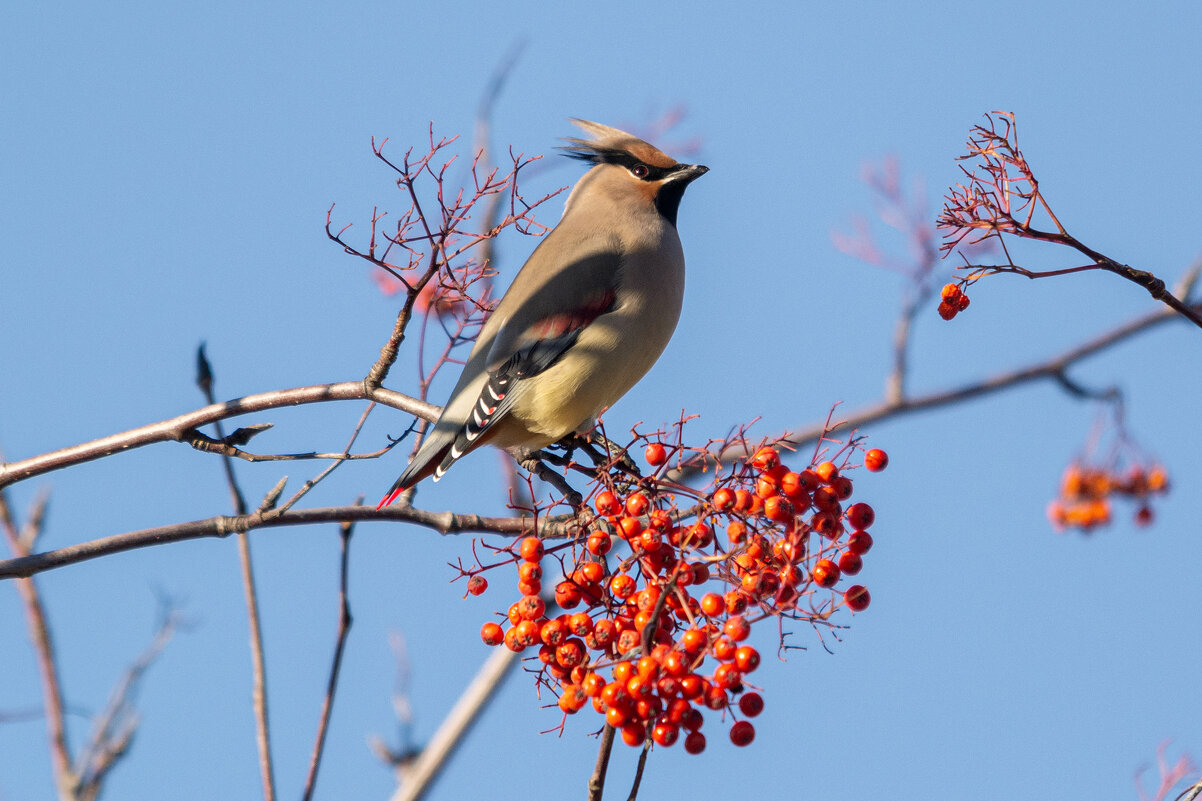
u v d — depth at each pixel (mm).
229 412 10000
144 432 9969
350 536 10180
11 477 9977
